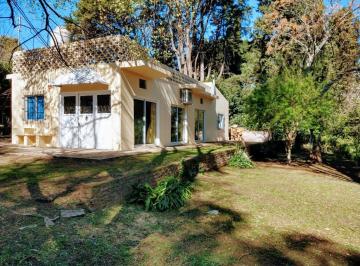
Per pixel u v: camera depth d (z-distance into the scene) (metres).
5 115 22.69
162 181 7.61
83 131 12.94
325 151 25.08
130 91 12.82
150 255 4.56
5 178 7.06
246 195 8.54
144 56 13.05
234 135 29.75
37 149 11.99
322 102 15.21
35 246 4.30
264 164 16.42
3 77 19.88
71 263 4.07
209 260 4.54
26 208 5.41
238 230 5.85
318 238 5.77
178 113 17.80
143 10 20.78
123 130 12.30
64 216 5.30
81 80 11.81
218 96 23.86
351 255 5.14
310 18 19.23
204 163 11.59
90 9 18.48
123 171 7.97
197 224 5.97
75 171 7.93
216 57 38.16
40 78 13.93
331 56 19.91
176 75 17.39
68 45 13.35
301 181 11.47
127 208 6.36
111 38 12.65
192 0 24.53
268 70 28.20
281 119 15.41
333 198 8.96
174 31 28.28
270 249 5.12
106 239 4.86
